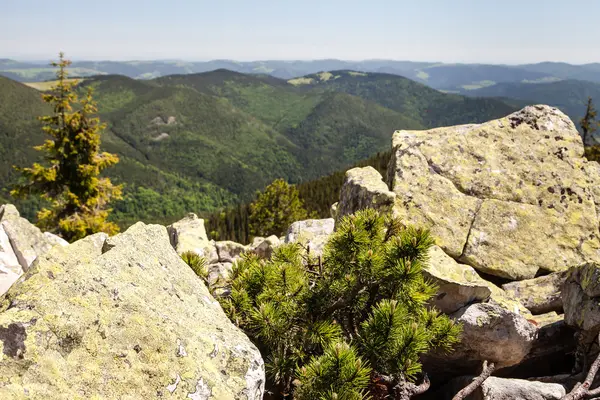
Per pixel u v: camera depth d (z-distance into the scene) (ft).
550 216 29.25
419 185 29.76
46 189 93.56
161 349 11.15
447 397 19.90
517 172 31.04
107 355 10.27
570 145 32.58
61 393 9.12
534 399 16.62
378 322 14.92
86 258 15.70
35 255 30.91
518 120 33.76
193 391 10.82
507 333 18.44
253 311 16.96
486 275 27.66
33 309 10.09
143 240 15.26
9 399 8.41
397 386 14.98
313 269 18.54
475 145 32.17
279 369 15.43
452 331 16.60
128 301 11.69
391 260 16.37
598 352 18.53
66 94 92.12
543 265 27.32
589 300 18.90
